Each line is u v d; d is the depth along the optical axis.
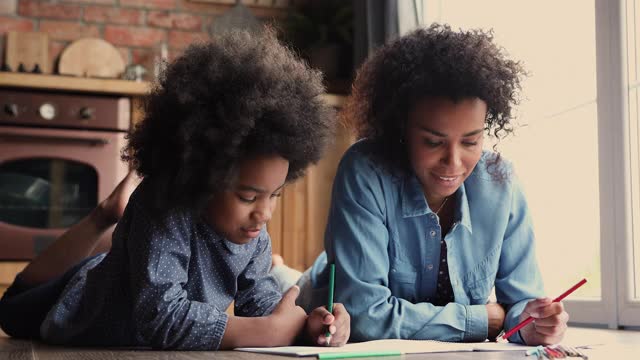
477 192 1.56
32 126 3.04
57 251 1.80
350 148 1.59
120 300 1.34
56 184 3.06
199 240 1.31
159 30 3.63
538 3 2.43
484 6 2.70
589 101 2.23
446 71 1.37
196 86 1.20
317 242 3.26
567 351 1.20
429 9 2.97
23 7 3.52
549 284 2.44
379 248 1.49
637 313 2.00
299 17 3.58
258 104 1.18
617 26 2.07
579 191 2.29
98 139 3.05
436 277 1.55
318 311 1.30
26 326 1.73
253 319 1.28
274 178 1.22
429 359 1.12
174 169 1.21
